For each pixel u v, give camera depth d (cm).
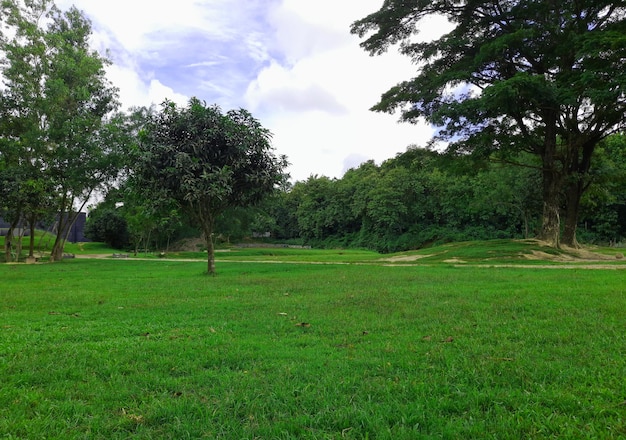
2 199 2689
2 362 454
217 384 387
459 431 292
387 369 417
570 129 2397
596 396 342
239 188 1677
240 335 571
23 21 2820
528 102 2173
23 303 882
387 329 589
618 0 2072
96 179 2711
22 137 2800
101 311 773
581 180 2545
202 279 1439
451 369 409
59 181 2770
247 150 1593
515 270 1603
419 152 2661
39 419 321
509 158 2694
